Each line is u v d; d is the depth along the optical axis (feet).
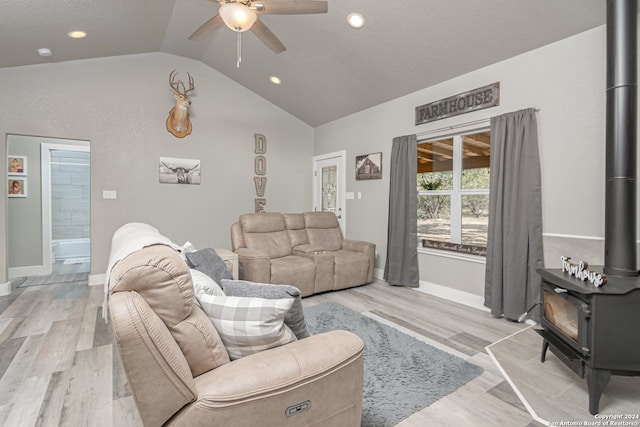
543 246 9.33
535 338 8.56
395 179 13.79
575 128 8.70
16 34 10.06
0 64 11.95
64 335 8.61
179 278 3.33
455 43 10.14
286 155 18.95
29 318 9.89
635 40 6.45
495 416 5.46
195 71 16.20
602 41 8.19
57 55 12.44
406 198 13.44
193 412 3.12
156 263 3.23
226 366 3.57
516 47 9.58
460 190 12.18
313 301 11.85
